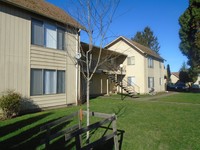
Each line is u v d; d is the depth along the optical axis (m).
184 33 27.28
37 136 6.85
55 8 17.14
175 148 6.00
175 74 67.75
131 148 6.06
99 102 16.88
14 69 11.21
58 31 14.15
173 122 8.88
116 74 26.61
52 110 12.67
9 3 10.87
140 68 28.34
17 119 9.53
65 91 14.64
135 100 18.88
